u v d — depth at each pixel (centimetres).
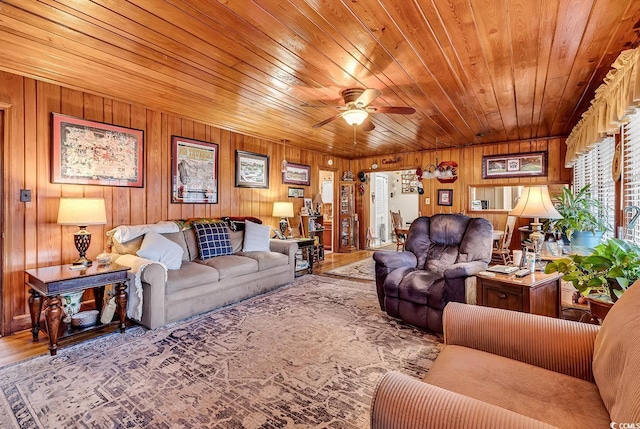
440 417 78
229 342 256
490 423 73
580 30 204
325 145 603
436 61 250
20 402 179
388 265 318
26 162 291
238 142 503
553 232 385
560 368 126
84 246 290
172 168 410
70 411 171
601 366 105
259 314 321
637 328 90
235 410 171
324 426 159
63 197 313
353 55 241
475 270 264
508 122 436
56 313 238
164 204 402
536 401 105
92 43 227
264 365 219
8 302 280
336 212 745
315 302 361
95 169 336
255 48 232
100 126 339
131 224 367
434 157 651
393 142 573
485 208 648
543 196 271
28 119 292
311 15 192
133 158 368
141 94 330
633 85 210
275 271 418
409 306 287
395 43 223
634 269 171
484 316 146
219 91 320
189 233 391
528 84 297
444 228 336
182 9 187
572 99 340
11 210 283
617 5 178
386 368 215
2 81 276
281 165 588
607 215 364
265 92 321
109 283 269
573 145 448
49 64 262
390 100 341
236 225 443
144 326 286
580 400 106
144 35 216
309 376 205
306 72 272
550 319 136
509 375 121
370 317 313
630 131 282
